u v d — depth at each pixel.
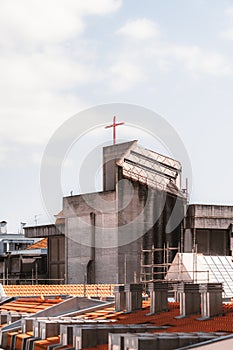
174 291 46.28
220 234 78.50
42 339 37.59
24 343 38.72
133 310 43.91
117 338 29.16
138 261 73.38
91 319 42.31
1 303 65.31
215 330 32.78
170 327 34.88
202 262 68.44
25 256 96.62
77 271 76.69
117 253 72.44
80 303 50.75
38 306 58.31
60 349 33.53
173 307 42.47
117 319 41.50
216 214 77.56
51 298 63.19
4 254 105.00
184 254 67.62
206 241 77.69
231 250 77.69
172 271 67.31
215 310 36.91
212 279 66.88
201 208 77.00
